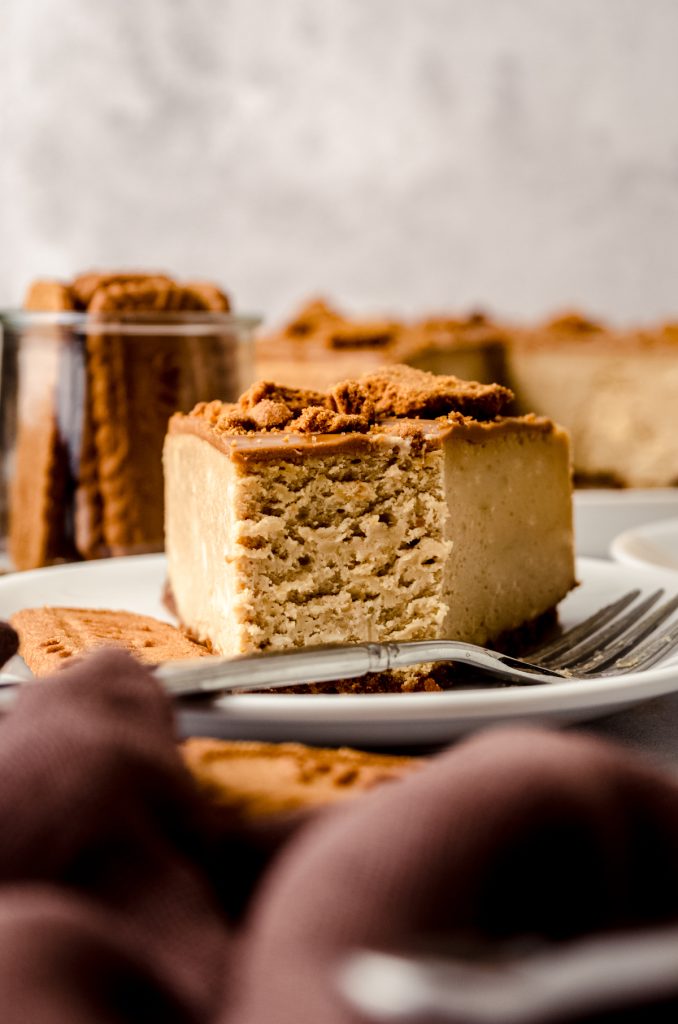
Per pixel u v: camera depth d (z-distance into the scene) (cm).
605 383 98
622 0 134
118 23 126
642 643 53
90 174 128
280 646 51
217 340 69
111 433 67
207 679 44
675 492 87
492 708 44
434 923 27
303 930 27
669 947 25
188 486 56
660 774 32
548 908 29
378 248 136
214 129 130
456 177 136
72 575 60
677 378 97
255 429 52
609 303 139
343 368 94
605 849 30
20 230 128
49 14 125
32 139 127
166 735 37
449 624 53
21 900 29
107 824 32
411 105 134
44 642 50
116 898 31
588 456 99
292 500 50
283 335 100
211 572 53
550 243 138
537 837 29
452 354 97
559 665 51
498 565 54
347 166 134
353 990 24
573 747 32
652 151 137
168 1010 28
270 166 132
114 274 70
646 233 139
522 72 134
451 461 53
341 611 51
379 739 44
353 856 29
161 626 54
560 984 23
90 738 34
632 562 61
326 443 51
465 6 132
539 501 56
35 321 67
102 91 127
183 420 57
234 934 32
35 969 26
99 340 67
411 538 52
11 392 69
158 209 131
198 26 128
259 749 42
